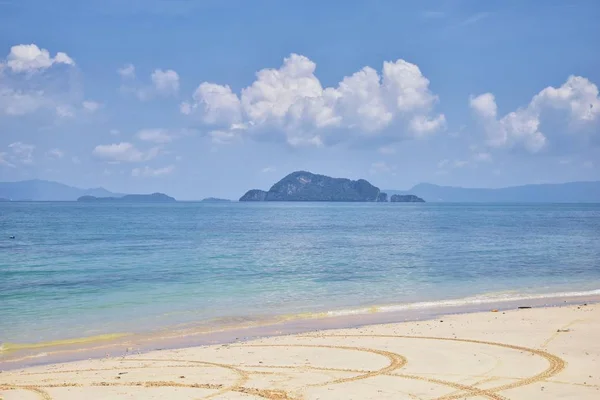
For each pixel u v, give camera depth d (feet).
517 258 159.94
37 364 57.31
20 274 124.47
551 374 49.44
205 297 97.14
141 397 45.19
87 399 44.93
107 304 90.48
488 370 50.98
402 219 479.41
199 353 59.72
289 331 71.72
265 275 124.98
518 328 68.64
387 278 120.78
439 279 119.65
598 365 52.06
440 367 52.26
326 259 158.10
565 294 100.53
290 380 49.19
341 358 56.34
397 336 65.92
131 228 313.53
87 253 170.91
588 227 332.39
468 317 76.84
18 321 78.13
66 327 74.64
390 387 46.70
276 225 366.84
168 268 136.26
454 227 339.57
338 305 90.48
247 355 58.44
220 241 224.74
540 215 597.52
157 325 75.87
